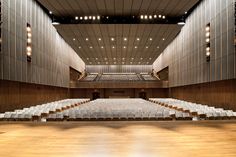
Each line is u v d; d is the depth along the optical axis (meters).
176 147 5.01
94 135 6.16
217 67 17.58
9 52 15.41
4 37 14.68
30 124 7.91
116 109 13.71
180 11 21.28
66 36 27.41
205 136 5.99
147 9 20.72
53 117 11.09
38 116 11.47
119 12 21.52
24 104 19.02
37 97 22.27
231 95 16.30
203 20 20.52
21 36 17.44
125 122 8.29
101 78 49.56
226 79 16.16
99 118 11.17
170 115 11.40
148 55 41.66
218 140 5.57
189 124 7.80
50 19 25.33
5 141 5.60
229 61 15.62
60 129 7.03
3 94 15.35
